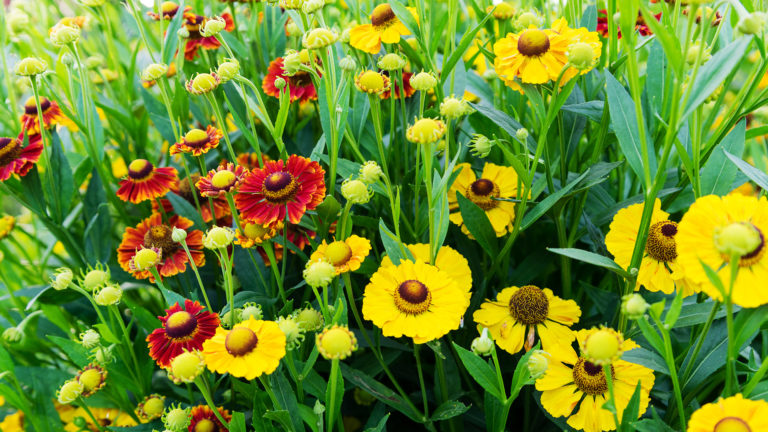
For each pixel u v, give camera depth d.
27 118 0.67
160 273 0.60
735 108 0.51
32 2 0.82
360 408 0.62
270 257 0.55
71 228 0.71
